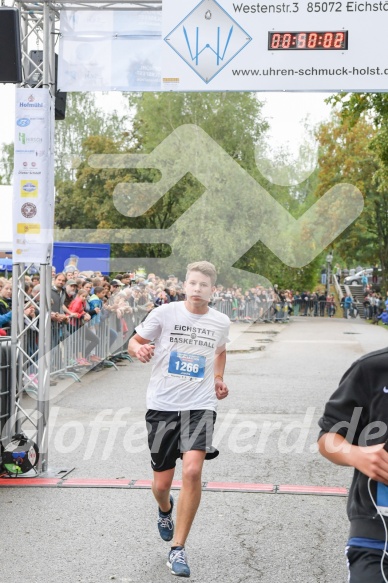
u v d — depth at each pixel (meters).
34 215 6.95
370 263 33.53
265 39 6.68
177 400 4.75
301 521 5.56
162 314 4.81
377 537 2.63
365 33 6.59
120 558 4.79
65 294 12.55
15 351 7.01
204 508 5.86
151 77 7.06
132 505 5.94
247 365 15.55
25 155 6.92
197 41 6.77
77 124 25.75
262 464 7.28
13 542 5.07
